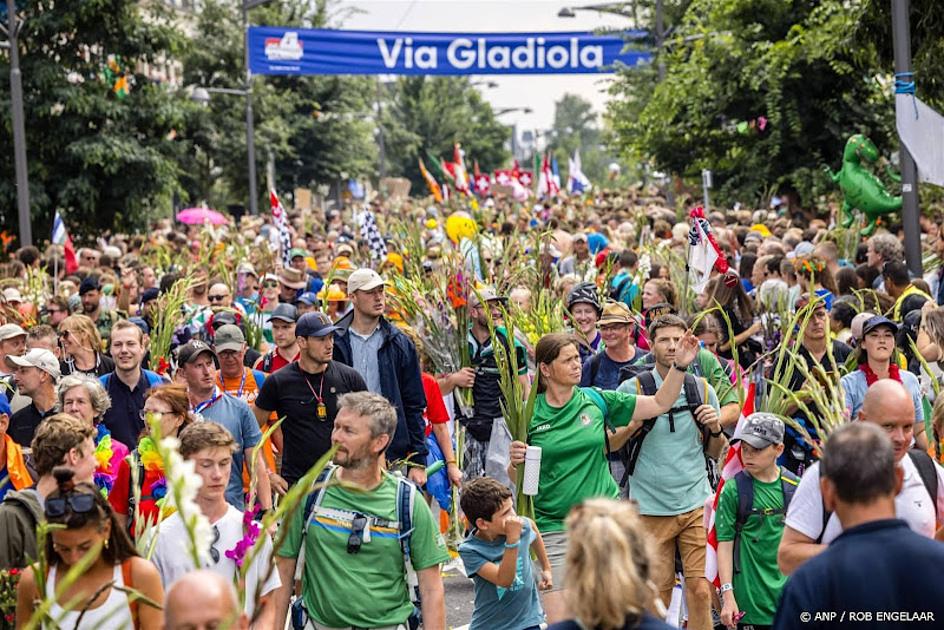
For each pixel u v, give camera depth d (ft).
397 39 119.55
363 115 200.85
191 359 30.63
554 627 15.19
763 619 26.68
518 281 45.83
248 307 53.52
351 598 22.21
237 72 177.58
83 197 110.52
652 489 30.19
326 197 219.82
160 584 19.66
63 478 19.22
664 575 30.37
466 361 38.60
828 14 88.99
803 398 32.42
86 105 108.17
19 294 55.06
